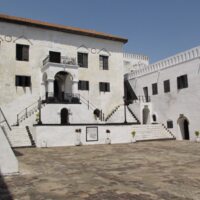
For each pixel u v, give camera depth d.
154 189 6.76
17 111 24.42
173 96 25.34
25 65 25.39
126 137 22.72
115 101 30.36
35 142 19.30
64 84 28.12
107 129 22.05
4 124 20.08
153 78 28.61
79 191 6.64
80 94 28.20
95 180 7.89
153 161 11.55
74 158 12.98
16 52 25.14
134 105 29.27
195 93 22.52
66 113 24.38
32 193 6.51
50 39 27.16
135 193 6.39
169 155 13.58
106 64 30.59
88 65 29.17
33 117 23.45
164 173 8.82
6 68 24.31
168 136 25.16
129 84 33.50
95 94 29.11
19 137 20.08
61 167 10.27
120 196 6.15
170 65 25.89
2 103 23.77
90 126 21.33
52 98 23.89
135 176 8.40
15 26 25.27
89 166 10.47
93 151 16.11
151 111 28.61
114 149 17.09
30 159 12.71
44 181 7.81
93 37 29.81
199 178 8.00
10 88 24.31
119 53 31.58
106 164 10.92
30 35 26.02
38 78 25.97
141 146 18.92
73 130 20.58
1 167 8.74
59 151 16.38
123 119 27.62
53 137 19.69
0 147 8.85
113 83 30.55
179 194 6.27
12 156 8.98
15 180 7.98
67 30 27.78
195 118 22.48
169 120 25.84
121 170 9.51
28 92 25.20
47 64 24.73
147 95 29.69
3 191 6.72
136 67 41.91
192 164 10.62
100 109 29.17
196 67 22.53
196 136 22.00
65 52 27.88
